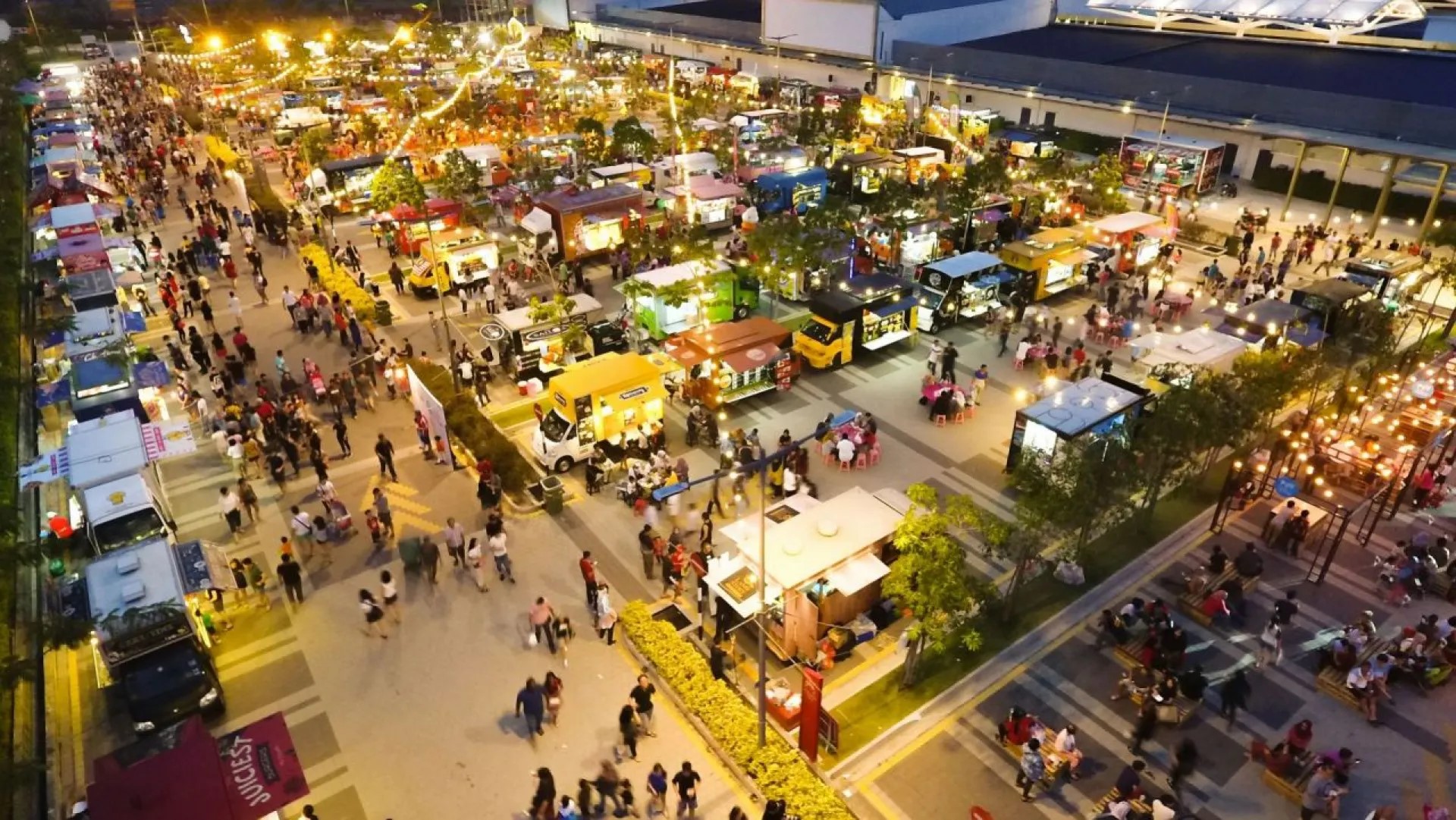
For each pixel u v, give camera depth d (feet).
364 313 126.82
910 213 149.18
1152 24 294.66
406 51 328.70
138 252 145.38
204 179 189.26
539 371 109.50
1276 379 81.51
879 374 111.45
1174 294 124.88
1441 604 71.20
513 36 358.02
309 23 402.11
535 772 57.26
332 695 65.16
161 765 48.57
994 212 151.33
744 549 66.54
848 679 66.08
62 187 176.86
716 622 69.72
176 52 329.72
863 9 268.82
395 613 73.00
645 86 288.71
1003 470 90.99
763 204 167.43
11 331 125.49
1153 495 79.00
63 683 68.69
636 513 84.79
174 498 89.20
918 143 215.10
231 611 73.36
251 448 91.50
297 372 112.78
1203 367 88.99
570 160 193.26
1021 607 72.02
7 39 353.72
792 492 84.23
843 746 59.82
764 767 56.90
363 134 210.38
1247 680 64.18
